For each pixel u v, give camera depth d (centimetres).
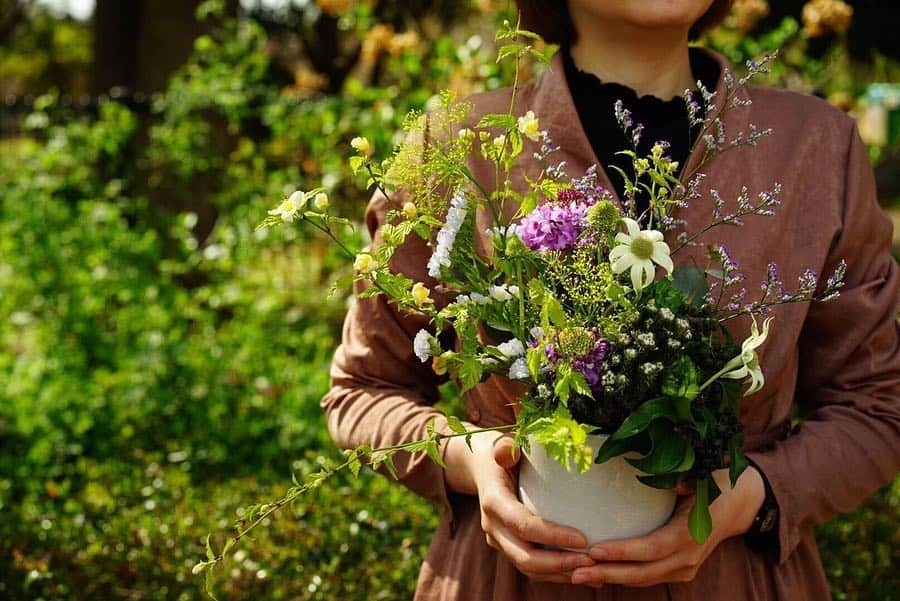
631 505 123
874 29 661
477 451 138
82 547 339
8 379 463
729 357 119
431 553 149
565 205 123
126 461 435
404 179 129
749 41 383
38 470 424
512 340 120
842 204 142
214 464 431
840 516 335
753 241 136
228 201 473
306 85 511
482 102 152
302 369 465
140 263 466
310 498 342
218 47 495
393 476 138
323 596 299
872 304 142
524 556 126
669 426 115
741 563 138
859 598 300
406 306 128
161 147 489
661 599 133
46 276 462
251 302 473
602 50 150
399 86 419
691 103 129
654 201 125
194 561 319
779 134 143
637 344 114
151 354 458
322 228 127
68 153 472
